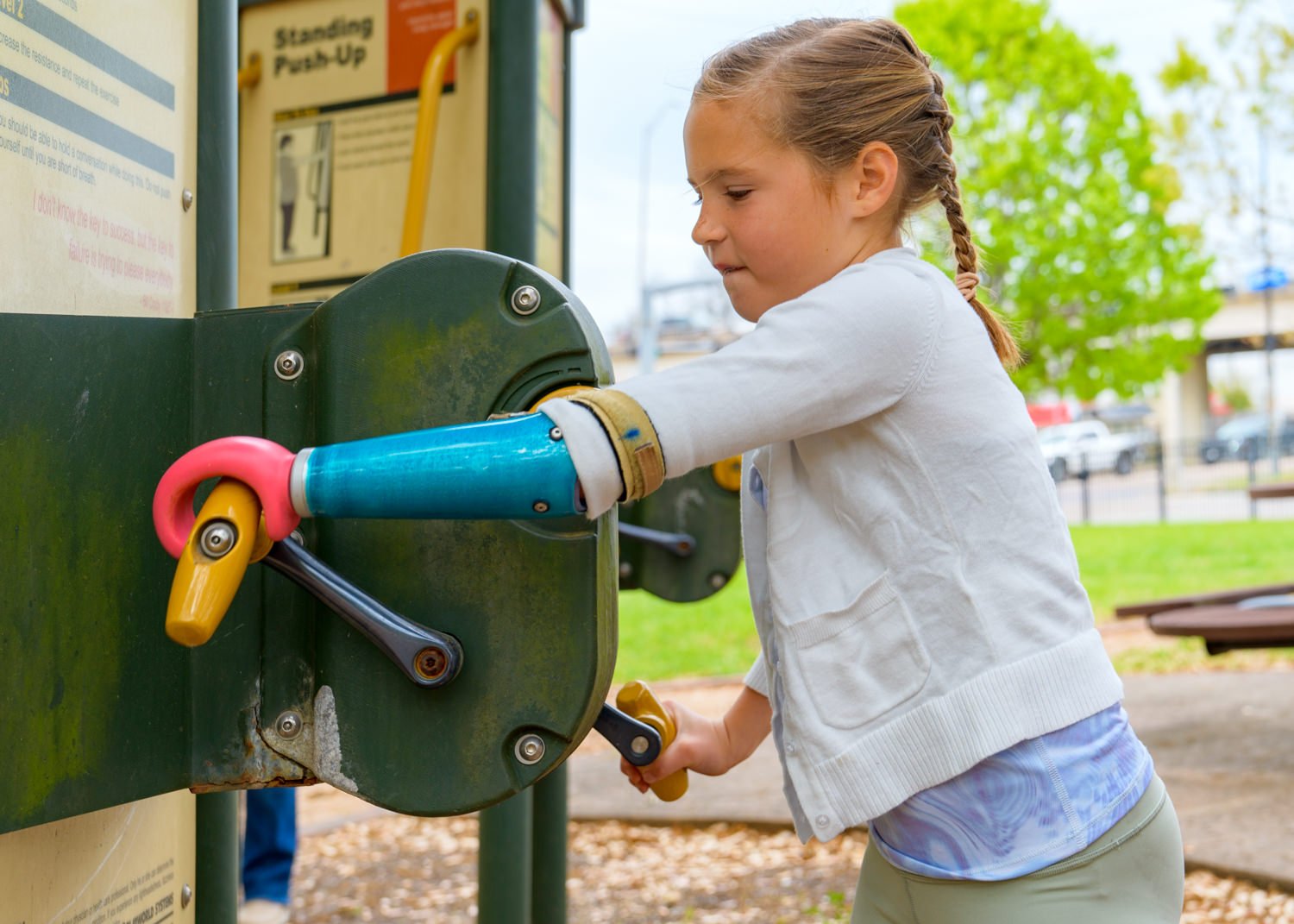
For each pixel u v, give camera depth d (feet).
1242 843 9.03
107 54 3.94
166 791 3.31
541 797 7.54
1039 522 3.52
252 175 8.73
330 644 3.21
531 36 6.91
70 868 3.66
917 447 3.47
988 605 3.40
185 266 4.52
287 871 8.58
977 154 53.93
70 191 3.70
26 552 3.14
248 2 8.70
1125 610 13.02
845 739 3.42
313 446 3.31
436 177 8.15
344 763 3.19
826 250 3.69
